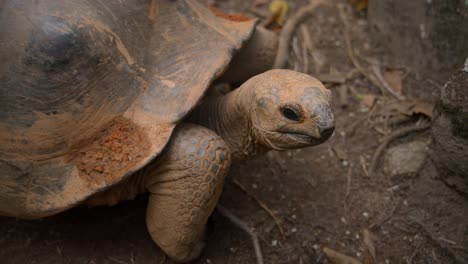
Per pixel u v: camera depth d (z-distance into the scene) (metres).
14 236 1.24
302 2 1.82
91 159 1.07
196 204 1.10
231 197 1.34
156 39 1.15
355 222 1.32
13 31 1.06
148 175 1.13
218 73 1.14
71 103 1.07
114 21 1.11
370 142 1.46
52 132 1.07
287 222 1.31
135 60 1.12
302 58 1.66
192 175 1.09
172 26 1.17
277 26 1.74
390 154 1.41
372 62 1.64
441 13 1.45
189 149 1.09
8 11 1.07
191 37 1.18
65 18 1.07
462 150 1.23
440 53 1.50
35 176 1.08
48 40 1.05
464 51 1.42
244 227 1.28
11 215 1.13
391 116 1.50
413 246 1.28
